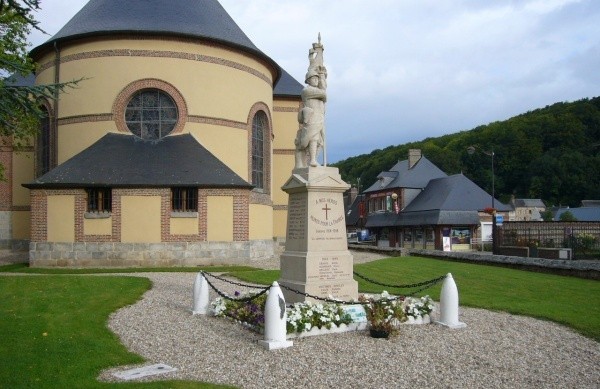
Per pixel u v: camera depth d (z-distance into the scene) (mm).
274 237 34000
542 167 85750
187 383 7273
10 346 8969
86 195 22625
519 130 92812
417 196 62875
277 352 8930
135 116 25531
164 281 17062
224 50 26609
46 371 7734
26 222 29594
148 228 22609
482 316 12227
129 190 22578
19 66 11773
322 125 12391
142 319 11305
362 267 21422
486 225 55750
